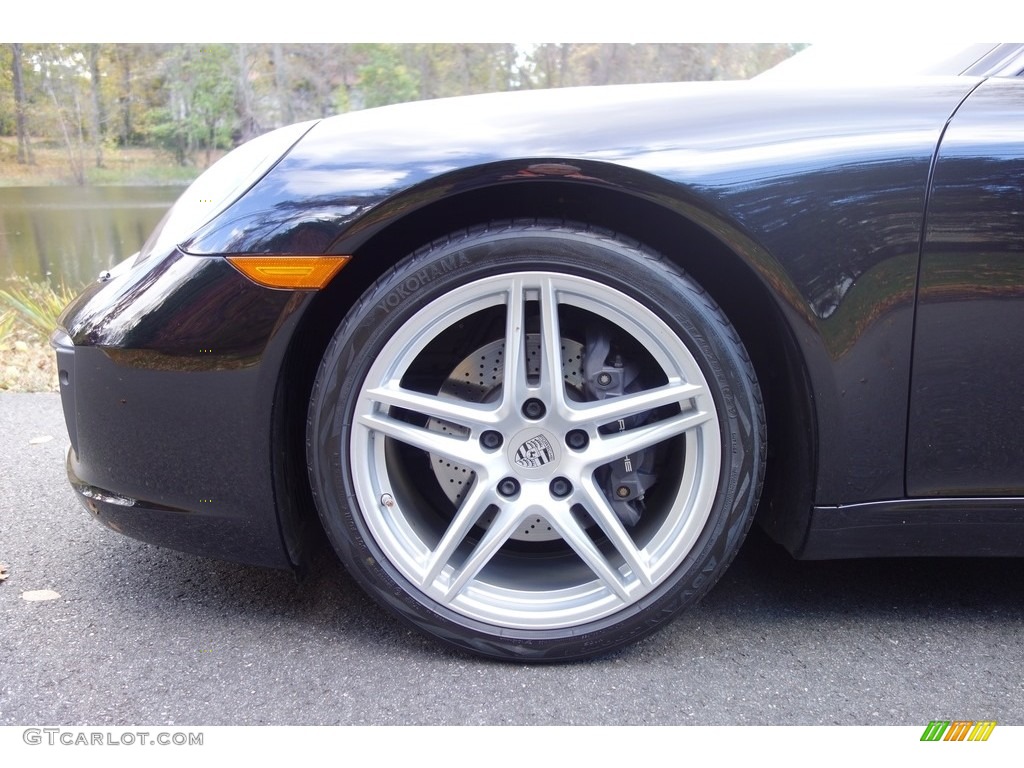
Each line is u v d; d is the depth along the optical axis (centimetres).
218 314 139
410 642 159
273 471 145
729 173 136
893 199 136
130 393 144
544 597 153
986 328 138
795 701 142
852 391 141
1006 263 136
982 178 135
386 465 149
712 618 171
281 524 149
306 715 136
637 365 157
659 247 154
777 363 152
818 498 147
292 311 138
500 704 140
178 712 136
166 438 145
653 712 138
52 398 363
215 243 140
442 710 138
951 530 150
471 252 138
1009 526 149
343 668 150
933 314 138
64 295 447
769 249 136
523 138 137
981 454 144
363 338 140
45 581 183
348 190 138
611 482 156
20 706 137
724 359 140
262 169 145
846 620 170
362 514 146
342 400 142
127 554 198
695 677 149
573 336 157
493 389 157
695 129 139
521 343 142
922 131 138
